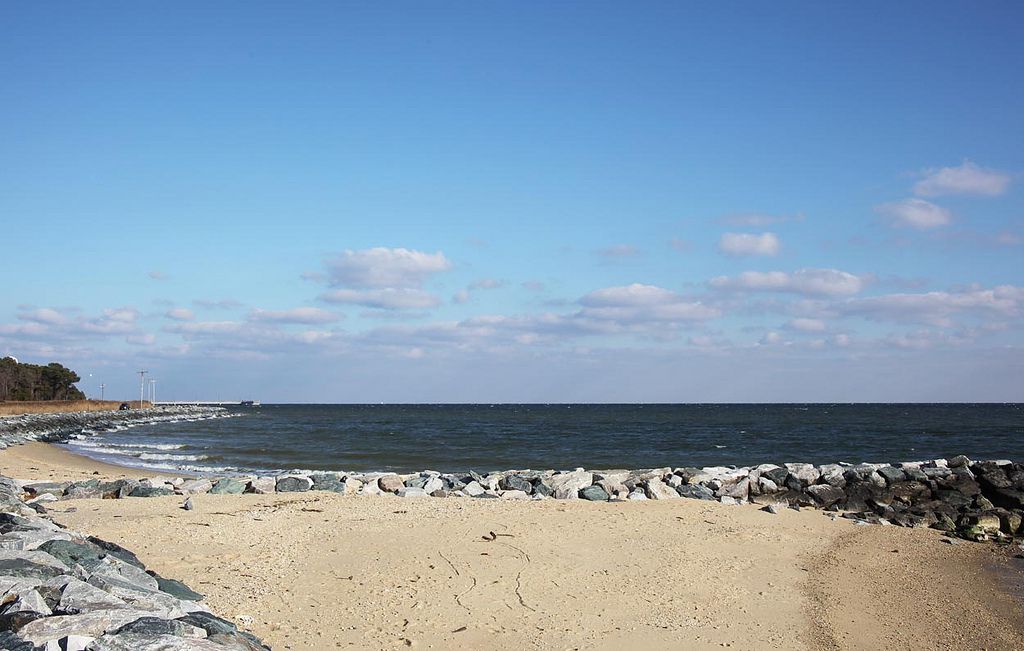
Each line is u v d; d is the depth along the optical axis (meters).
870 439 53.88
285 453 39.91
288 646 8.16
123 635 5.94
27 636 5.85
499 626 9.14
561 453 40.81
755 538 14.35
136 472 27.91
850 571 12.67
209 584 9.98
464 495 19.00
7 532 9.41
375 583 10.44
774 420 97.00
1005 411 148.25
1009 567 13.29
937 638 9.81
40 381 103.62
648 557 12.52
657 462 35.59
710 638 9.27
